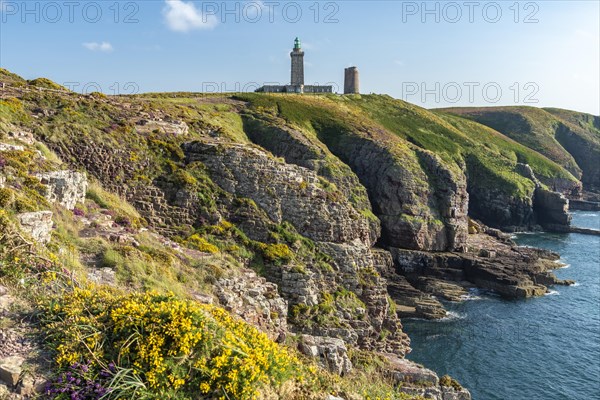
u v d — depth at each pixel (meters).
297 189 37.75
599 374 47.25
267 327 24.00
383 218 89.12
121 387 9.85
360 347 34.62
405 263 82.62
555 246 108.75
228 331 12.60
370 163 97.50
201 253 29.44
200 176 36.69
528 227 131.00
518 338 55.44
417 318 61.53
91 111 39.59
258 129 94.31
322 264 35.84
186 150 38.94
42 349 10.64
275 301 27.12
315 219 37.34
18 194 18.77
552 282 77.31
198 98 119.25
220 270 25.72
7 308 11.73
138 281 18.91
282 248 34.41
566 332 57.53
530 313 64.00
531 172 143.00
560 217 130.00
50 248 17.25
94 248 20.28
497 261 83.44
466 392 26.92
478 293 73.50
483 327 58.78
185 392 10.64
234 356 11.52
